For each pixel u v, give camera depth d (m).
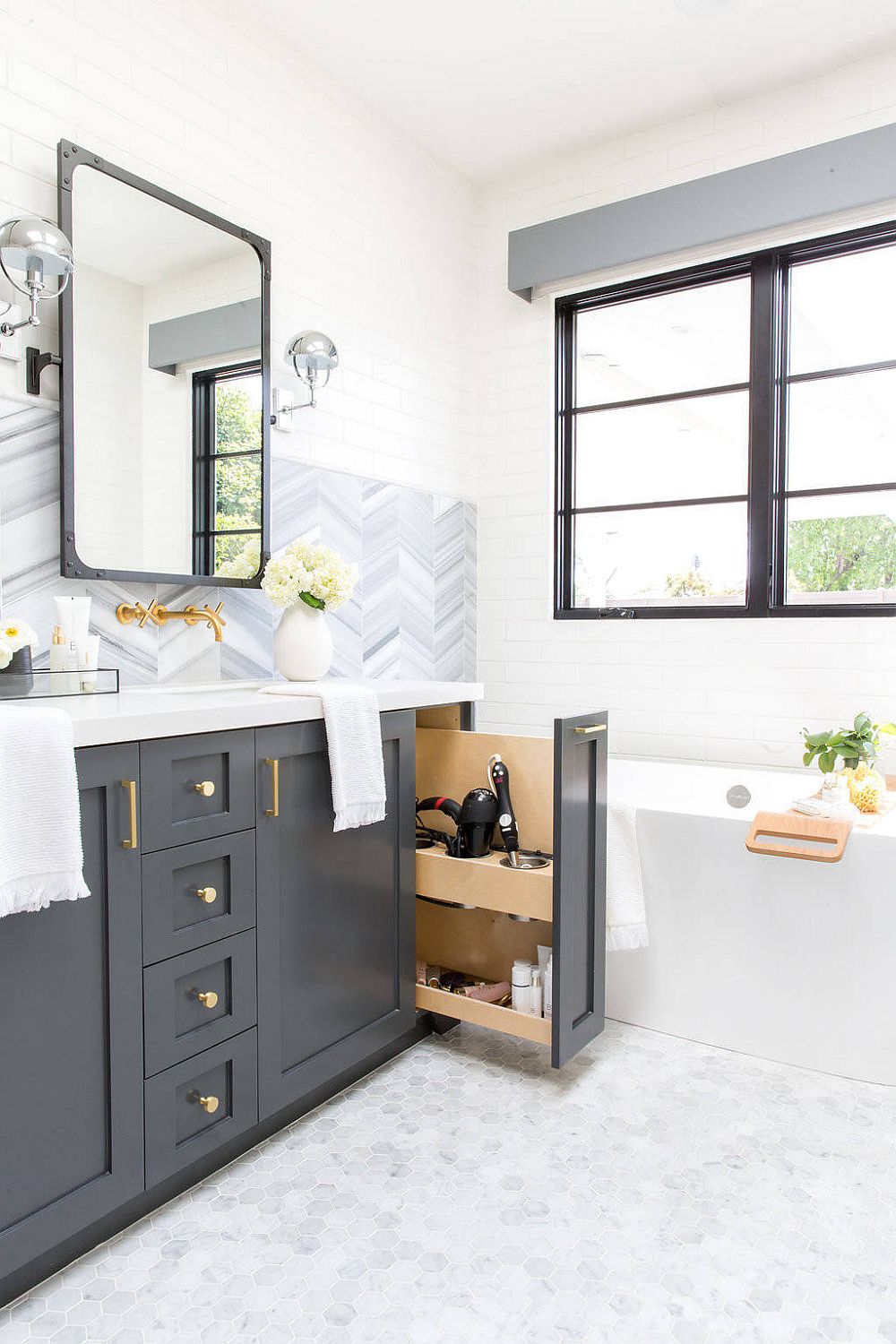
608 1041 2.27
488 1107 1.95
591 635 3.46
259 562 2.53
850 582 3.09
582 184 3.41
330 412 2.89
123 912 1.45
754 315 3.13
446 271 3.48
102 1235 1.50
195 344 2.32
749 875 2.18
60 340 1.99
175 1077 1.55
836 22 2.66
